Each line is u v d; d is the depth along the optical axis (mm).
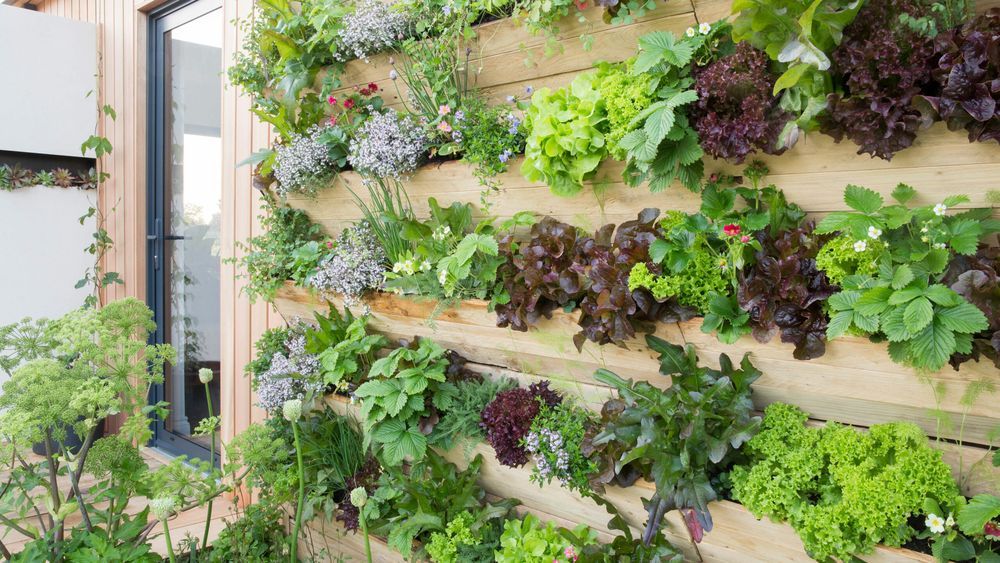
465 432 2264
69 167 4766
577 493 2025
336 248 2602
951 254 1407
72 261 4793
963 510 1337
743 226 1660
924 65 1381
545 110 1923
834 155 1583
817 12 1421
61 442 2043
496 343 2205
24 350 2117
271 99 2891
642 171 1737
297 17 2691
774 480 1529
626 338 1774
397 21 2383
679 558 1698
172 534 3193
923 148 1467
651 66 1684
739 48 1609
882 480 1411
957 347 1307
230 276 3455
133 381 4301
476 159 2141
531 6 2010
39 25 4551
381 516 2471
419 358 2357
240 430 3453
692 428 1619
